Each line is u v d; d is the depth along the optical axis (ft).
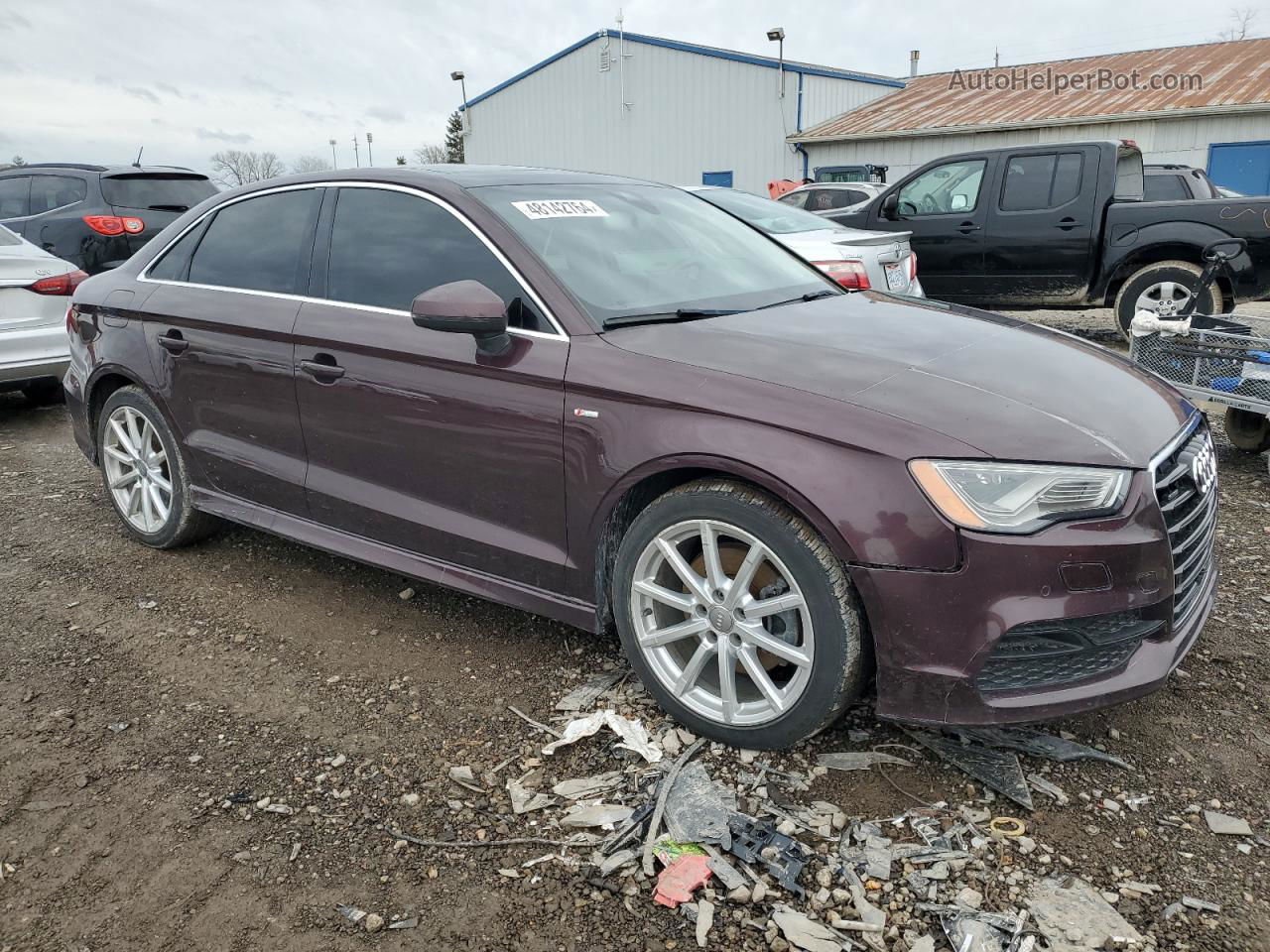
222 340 11.99
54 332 21.04
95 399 14.32
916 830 7.50
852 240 23.48
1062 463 7.32
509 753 8.78
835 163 75.61
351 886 7.16
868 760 8.39
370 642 11.06
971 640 7.32
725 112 79.61
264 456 11.99
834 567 7.66
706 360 8.59
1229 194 39.32
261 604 12.12
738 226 12.99
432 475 10.25
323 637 11.20
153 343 12.94
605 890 7.02
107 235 28.91
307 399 11.19
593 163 87.81
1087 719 8.98
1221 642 10.46
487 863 7.36
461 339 9.75
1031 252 29.30
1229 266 26.66
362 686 10.05
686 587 8.75
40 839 7.76
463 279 10.03
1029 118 65.92
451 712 9.50
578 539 9.20
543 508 9.41
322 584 12.73
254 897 7.07
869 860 7.18
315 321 11.03
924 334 9.58
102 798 8.27
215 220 12.90
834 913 6.69
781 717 8.17
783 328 9.45
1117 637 7.60
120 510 14.25
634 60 82.94
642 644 8.98
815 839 7.42
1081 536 7.22
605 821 7.73
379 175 11.21
